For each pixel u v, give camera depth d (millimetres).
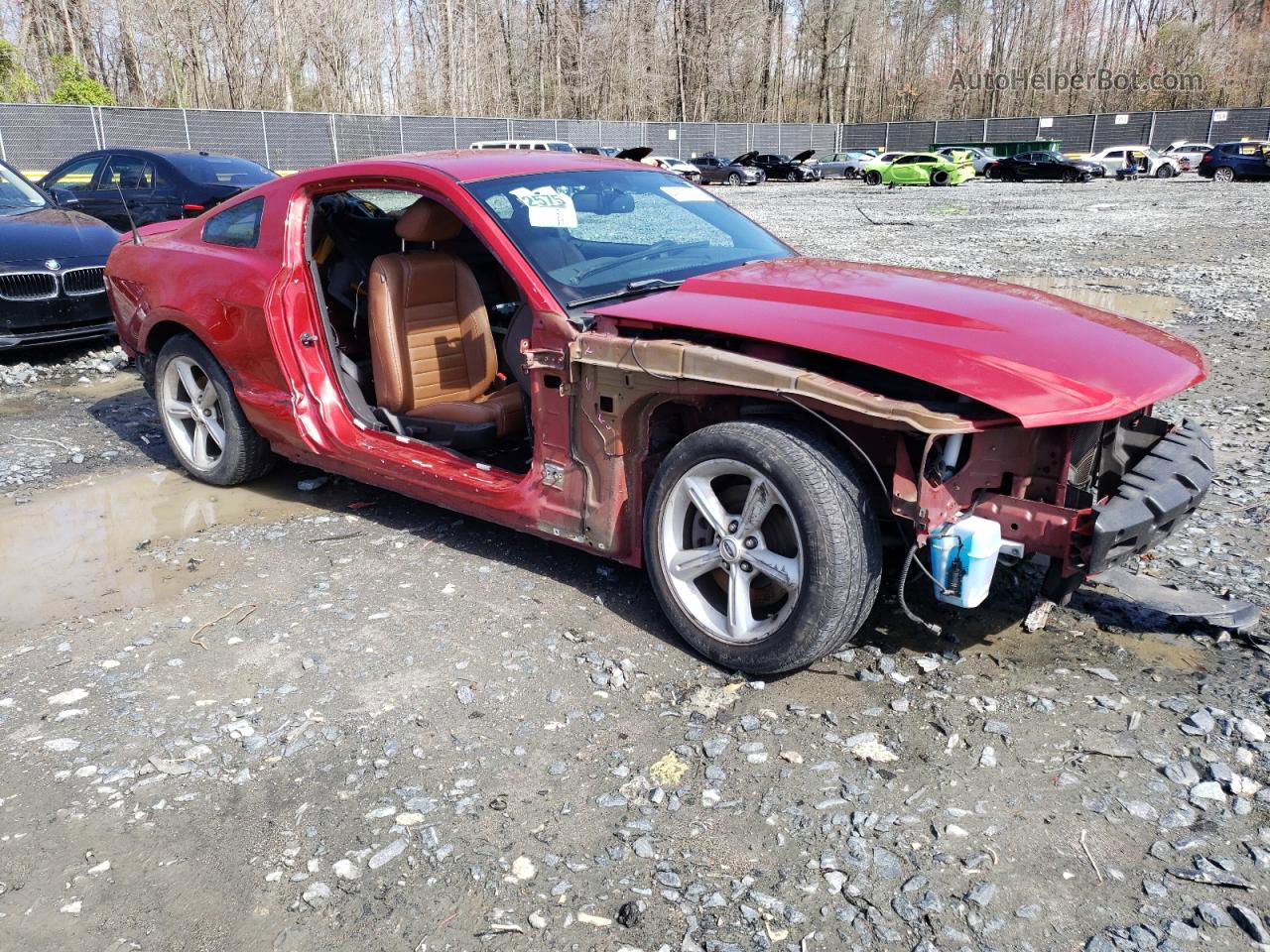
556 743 2818
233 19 46000
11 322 7211
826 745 2775
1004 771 2643
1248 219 20703
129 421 6328
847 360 2963
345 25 50656
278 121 35688
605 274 3760
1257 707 2895
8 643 3477
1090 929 2109
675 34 68938
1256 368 7316
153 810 2578
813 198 31297
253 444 4898
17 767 2764
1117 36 74188
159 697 3105
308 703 3051
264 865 2375
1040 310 3299
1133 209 24234
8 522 4656
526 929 2158
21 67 37625
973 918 2148
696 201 4590
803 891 2246
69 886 2322
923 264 13969
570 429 3488
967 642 3314
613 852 2381
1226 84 64938
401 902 2242
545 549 4188
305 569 4055
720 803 2543
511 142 38469
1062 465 2793
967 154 41594
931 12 77125
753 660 3059
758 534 3055
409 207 4332
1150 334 3365
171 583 3949
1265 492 4684
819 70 77438
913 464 2891
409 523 4555
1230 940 2072
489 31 61062
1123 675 3094
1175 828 2410
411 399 4340
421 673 3205
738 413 3246
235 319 4582
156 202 11258
